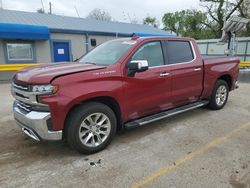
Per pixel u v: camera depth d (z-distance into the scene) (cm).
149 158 343
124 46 411
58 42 1486
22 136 427
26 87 321
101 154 357
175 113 460
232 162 328
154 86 417
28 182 287
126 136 424
